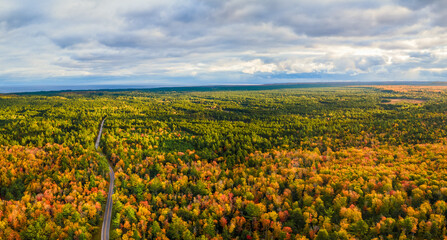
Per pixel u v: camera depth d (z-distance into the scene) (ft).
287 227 359.87
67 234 366.84
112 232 371.35
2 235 357.20
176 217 382.63
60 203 438.40
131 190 478.59
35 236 362.94
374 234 335.88
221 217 392.68
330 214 372.79
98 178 512.22
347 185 426.92
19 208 402.72
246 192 438.81
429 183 414.41
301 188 441.27
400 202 376.68
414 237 327.67
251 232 373.61
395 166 506.89
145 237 373.81
